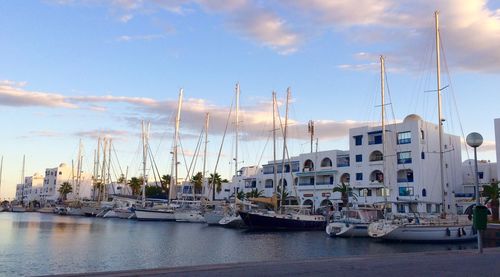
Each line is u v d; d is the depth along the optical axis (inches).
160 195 4675.2
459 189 3129.9
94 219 3639.3
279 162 3897.6
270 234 2229.3
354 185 3152.1
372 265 541.3
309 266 523.2
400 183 2918.3
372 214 2140.7
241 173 4901.6
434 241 1785.2
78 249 1487.5
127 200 4050.2
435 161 2947.8
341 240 1915.6
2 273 1018.7
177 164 3560.5
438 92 2132.1
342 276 454.9
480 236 717.3
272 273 464.8
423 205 2805.1
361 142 3181.6
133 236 2028.8
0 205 6461.6
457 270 511.5
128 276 433.4
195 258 1321.4
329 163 3427.7
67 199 6156.5
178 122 3555.6
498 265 557.9
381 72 2421.3
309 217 2476.6
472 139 765.9
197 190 4626.0
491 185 2474.2
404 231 1782.7
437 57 2149.4
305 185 3540.8
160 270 471.2
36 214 4933.6
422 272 492.1
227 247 1621.6
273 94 2876.5
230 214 2763.3
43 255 1325.0
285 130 2834.6
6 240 1759.4
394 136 2994.6
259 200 2669.8
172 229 2522.1
